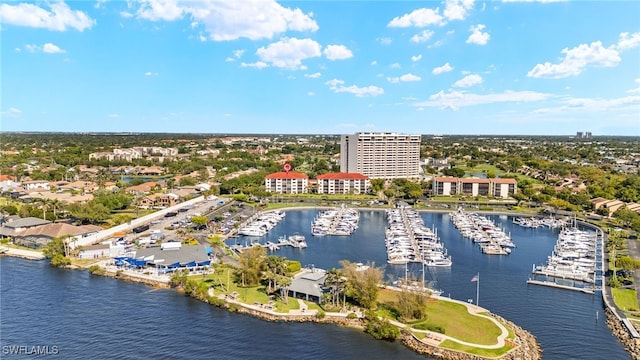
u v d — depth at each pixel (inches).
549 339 4854.8
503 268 7549.2
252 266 6422.2
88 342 4712.1
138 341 4744.1
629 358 4461.1
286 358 4434.1
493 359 4284.0
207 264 7160.4
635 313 5374.0
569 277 6919.3
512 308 5713.6
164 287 6373.0
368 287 5447.8
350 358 4439.0
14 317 5300.2
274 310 5452.8
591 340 4835.1
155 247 7800.2
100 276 6830.7
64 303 5738.2
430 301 5767.7
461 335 4756.4
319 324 5187.0
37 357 4407.0
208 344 4692.4
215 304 5708.7
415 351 4566.9
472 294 6220.5
